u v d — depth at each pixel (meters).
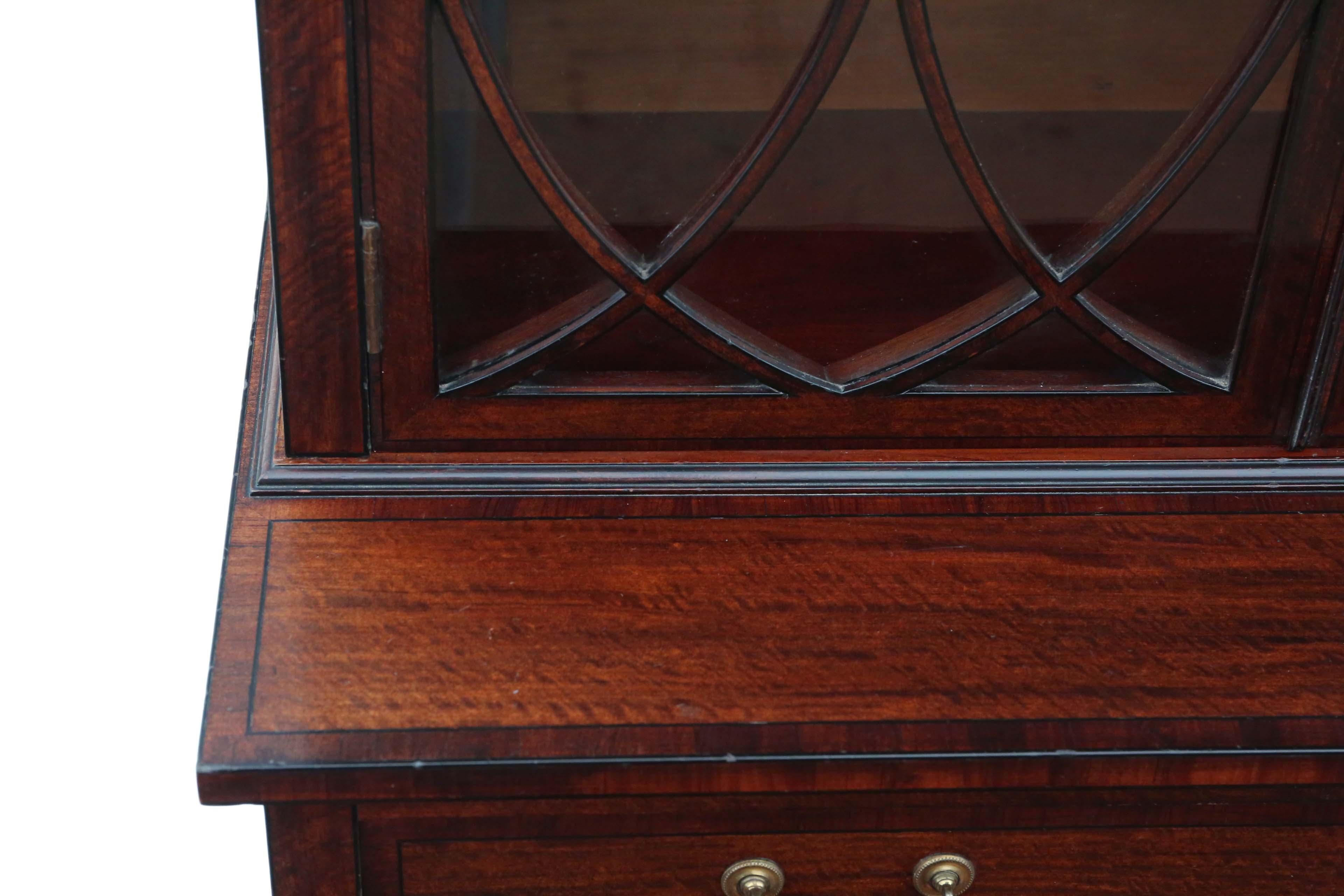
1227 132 0.79
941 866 0.83
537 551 0.84
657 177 0.80
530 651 0.79
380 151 0.78
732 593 0.82
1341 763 0.77
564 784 0.76
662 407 0.87
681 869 0.83
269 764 0.74
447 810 0.79
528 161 0.79
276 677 0.78
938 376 0.87
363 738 0.76
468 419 0.87
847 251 0.83
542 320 0.84
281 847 0.80
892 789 0.77
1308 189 0.81
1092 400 0.88
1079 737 0.77
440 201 0.80
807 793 0.79
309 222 0.79
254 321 1.01
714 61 0.77
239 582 0.82
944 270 0.84
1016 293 0.84
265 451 0.88
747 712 0.77
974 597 0.82
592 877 0.83
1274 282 0.84
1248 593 0.83
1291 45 0.77
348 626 0.80
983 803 0.81
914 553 0.85
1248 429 0.89
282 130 0.77
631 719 0.77
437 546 0.84
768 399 0.87
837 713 0.77
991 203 0.81
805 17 0.76
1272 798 0.81
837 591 0.83
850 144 0.79
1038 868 0.84
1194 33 0.77
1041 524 0.86
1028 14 0.76
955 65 0.77
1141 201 0.81
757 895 0.83
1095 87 0.78
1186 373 0.87
